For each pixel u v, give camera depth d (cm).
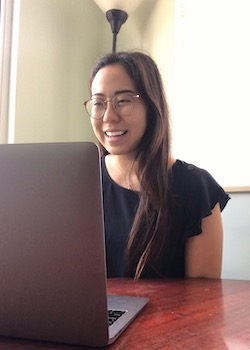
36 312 44
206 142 154
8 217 43
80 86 199
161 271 111
